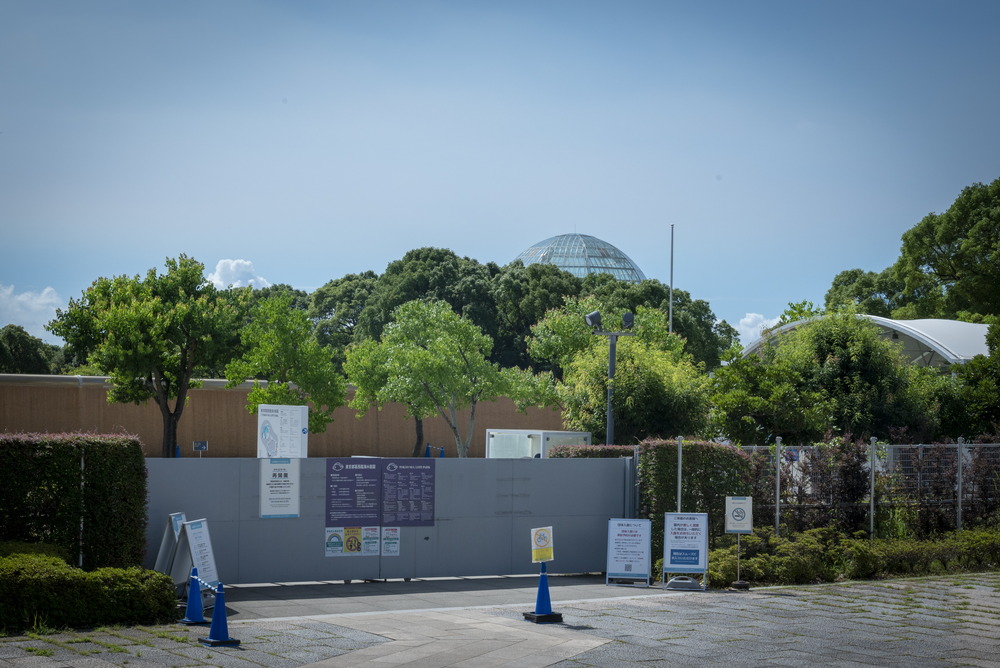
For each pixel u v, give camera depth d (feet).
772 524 59.26
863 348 81.82
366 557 54.75
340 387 120.16
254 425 135.85
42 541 43.16
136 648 32.73
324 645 34.40
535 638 36.37
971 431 85.30
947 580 54.29
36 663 29.89
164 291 115.96
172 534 46.11
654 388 87.92
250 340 117.60
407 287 224.74
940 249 201.26
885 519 63.36
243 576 52.19
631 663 32.24
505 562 57.88
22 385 122.52
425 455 147.43
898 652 34.60
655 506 57.36
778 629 38.96
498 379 118.52
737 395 77.10
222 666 30.40
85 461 44.19
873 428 79.41
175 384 115.55
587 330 120.47
